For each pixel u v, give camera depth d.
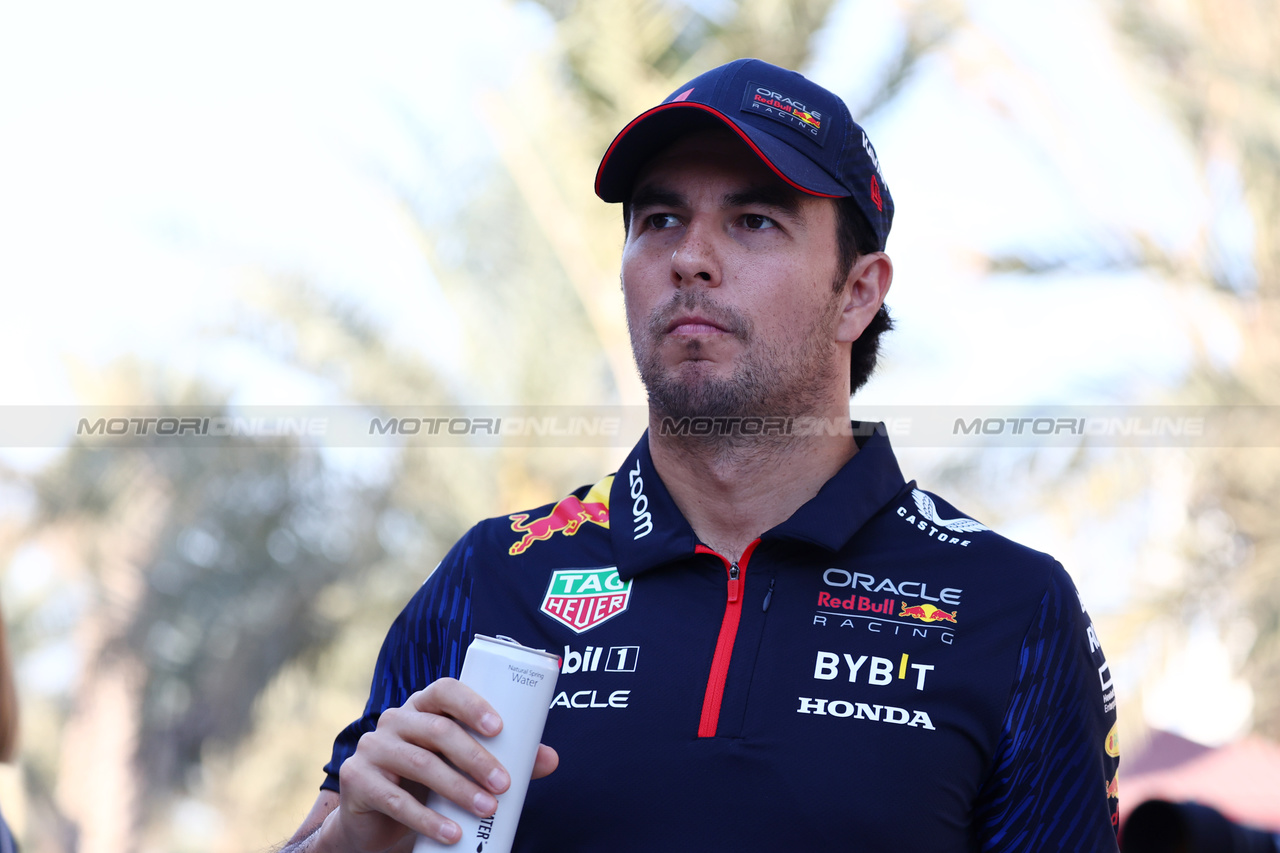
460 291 26.47
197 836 39.81
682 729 5.04
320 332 27.94
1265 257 23.02
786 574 5.38
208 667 33.97
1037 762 5.11
